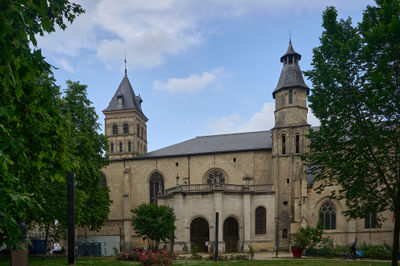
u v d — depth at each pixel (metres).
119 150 72.50
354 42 22.72
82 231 63.31
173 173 63.38
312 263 28.61
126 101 74.38
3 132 7.83
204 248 51.19
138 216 42.00
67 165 10.16
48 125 9.47
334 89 24.28
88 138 37.69
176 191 48.62
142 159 65.75
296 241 37.53
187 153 63.12
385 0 22.08
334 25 25.69
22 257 15.72
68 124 9.50
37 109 8.91
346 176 24.30
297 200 49.78
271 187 50.62
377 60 22.53
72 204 22.81
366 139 22.89
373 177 24.44
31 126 8.95
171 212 43.31
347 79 23.72
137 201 64.69
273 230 48.59
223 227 49.31
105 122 74.31
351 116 23.86
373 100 21.08
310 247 39.03
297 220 49.03
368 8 24.33
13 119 8.74
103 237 58.47
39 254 44.25
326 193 48.47
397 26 19.97
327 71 24.72
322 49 25.50
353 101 23.14
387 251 34.38
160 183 64.25
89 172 36.59
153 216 41.50
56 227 35.06
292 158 53.84
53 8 10.52
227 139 66.19
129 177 65.44
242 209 48.97
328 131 24.84
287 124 55.41
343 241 46.91
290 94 56.66
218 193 47.25
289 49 59.22
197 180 61.88
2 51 6.00
